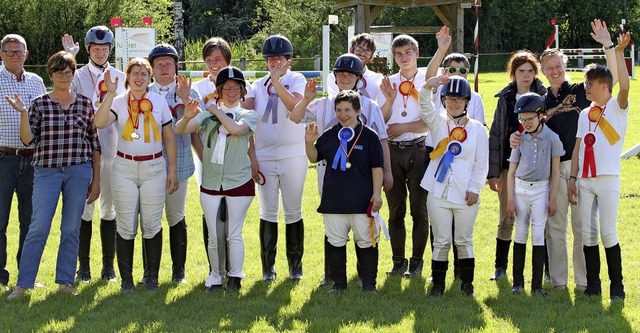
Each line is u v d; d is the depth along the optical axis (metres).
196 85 6.83
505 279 6.70
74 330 5.42
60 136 6.14
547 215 6.26
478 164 6.09
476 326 5.43
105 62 6.94
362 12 19.95
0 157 6.47
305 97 6.09
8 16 31.30
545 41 45.12
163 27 35.00
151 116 6.18
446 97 6.04
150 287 6.42
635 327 5.35
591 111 6.04
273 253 6.77
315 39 39.66
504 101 6.57
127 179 6.22
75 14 31.78
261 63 30.34
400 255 6.96
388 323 5.52
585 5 45.62
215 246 6.35
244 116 6.27
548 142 6.12
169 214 6.69
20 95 6.55
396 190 6.88
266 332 5.33
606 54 6.31
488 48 43.03
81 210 6.25
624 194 9.92
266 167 6.73
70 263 6.29
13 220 8.95
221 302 6.06
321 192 6.51
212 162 6.25
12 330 5.41
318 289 6.43
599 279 6.13
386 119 6.69
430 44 41.97
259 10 44.22
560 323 5.46
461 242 6.19
